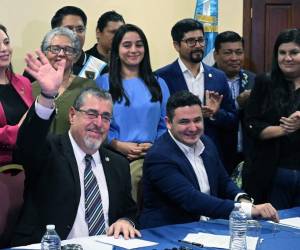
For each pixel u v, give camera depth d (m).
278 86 3.60
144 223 2.89
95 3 4.89
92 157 2.60
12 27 4.38
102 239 2.35
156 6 5.34
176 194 2.77
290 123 3.41
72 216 2.48
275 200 3.54
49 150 2.52
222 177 3.11
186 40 4.04
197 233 2.48
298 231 2.55
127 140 3.59
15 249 2.19
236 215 2.46
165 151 2.87
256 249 2.24
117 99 3.61
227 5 5.66
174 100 2.89
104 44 4.42
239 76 4.61
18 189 2.58
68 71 3.42
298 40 3.49
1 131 2.78
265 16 5.62
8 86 3.05
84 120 2.51
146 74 3.72
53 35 3.36
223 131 4.17
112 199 2.60
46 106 2.32
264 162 3.58
